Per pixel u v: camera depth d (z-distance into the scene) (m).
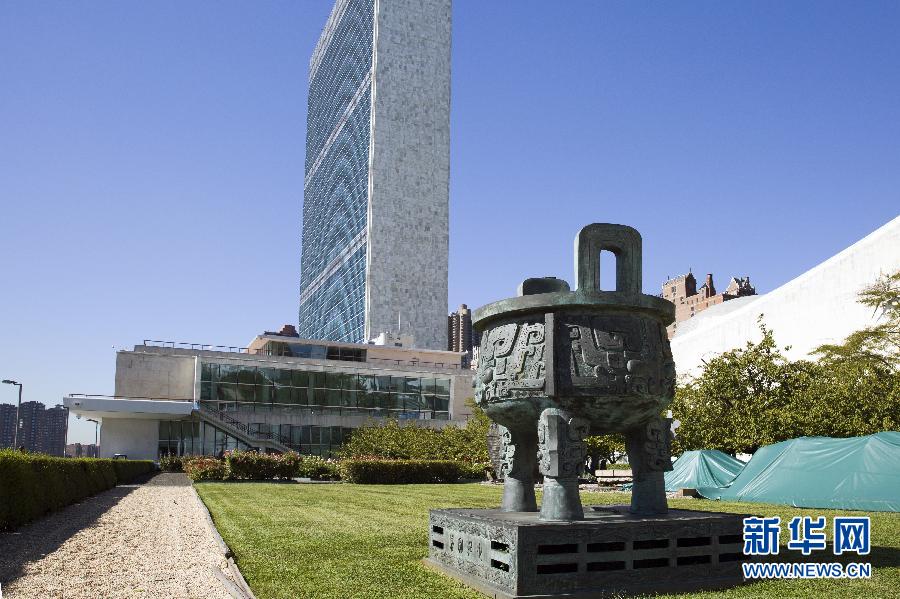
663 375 9.09
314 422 63.25
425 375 68.69
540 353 8.82
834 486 18.36
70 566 10.73
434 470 41.94
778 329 44.16
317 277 146.50
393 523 16.36
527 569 7.73
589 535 8.02
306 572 9.70
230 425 57.69
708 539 8.74
